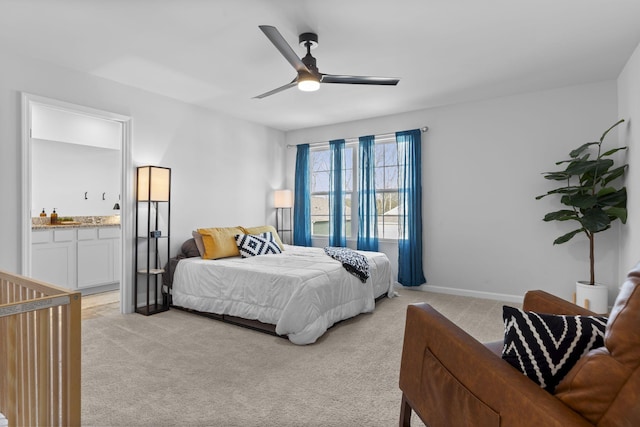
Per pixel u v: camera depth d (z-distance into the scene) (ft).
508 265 13.47
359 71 10.94
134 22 8.14
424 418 4.63
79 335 4.91
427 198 15.14
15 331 5.54
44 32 8.61
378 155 16.61
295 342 9.15
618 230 11.58
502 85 12.26
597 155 11.84
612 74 11.27
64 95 10.62
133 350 8.73
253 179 17.37
